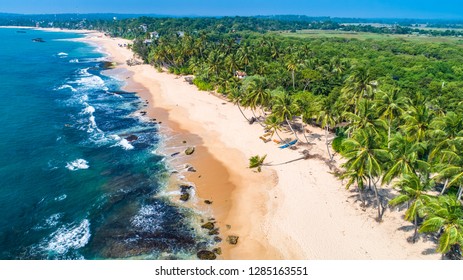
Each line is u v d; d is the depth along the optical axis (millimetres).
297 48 129375
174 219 40344
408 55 146000
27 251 35469
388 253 34219
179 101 87000
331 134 63500
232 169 51781
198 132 66625
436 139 41844
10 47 194625
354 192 44188
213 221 39969
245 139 62562
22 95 91125
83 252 35438
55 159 54688
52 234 37938
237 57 105438
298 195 44250
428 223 28156
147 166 52844
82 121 72438
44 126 68875
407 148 34688
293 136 62906
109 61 152500
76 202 43656
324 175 48781
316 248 35281
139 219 40406
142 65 138625
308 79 87375
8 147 58375
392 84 88688
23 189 46125
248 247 35812
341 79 90688
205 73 98812
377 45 165125
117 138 63469
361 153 35250
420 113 44219
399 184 33375
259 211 41469
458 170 33906
